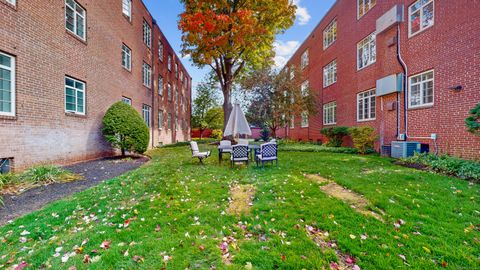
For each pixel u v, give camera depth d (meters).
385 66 9.95
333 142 13.48
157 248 2.51
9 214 3.58
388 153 9.41
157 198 4.20
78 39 8.38
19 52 6.05
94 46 9.36
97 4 9.56
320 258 2.34
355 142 10.59
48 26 7.00
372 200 3.85
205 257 2.37
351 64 12.84
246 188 4.88
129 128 9.37
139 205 3.81
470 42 6.41
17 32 6.00
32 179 5.26
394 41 9.28
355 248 2.49
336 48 14.60
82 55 8.59
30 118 6.35
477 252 2.40
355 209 3.60
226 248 2.53
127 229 2.97
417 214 3.29
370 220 3.15
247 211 3.60
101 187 4.94
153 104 16.47
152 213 3.49
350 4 12.92
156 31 17.30
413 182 4.92
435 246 2.50
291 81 14.79
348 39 13.15
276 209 3.59
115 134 9.40
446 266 2.19
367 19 11.34
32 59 6.43
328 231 2.89
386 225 3.01
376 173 5.89
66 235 2.90
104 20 10.11
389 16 9.31
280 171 6.55
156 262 2.29
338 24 14.33
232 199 4.18
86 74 8.82
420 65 8.15
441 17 7.32
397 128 9.26
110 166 7.64
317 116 17.50
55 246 2.63
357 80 12.23
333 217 3.26
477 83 6.23
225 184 5.19
